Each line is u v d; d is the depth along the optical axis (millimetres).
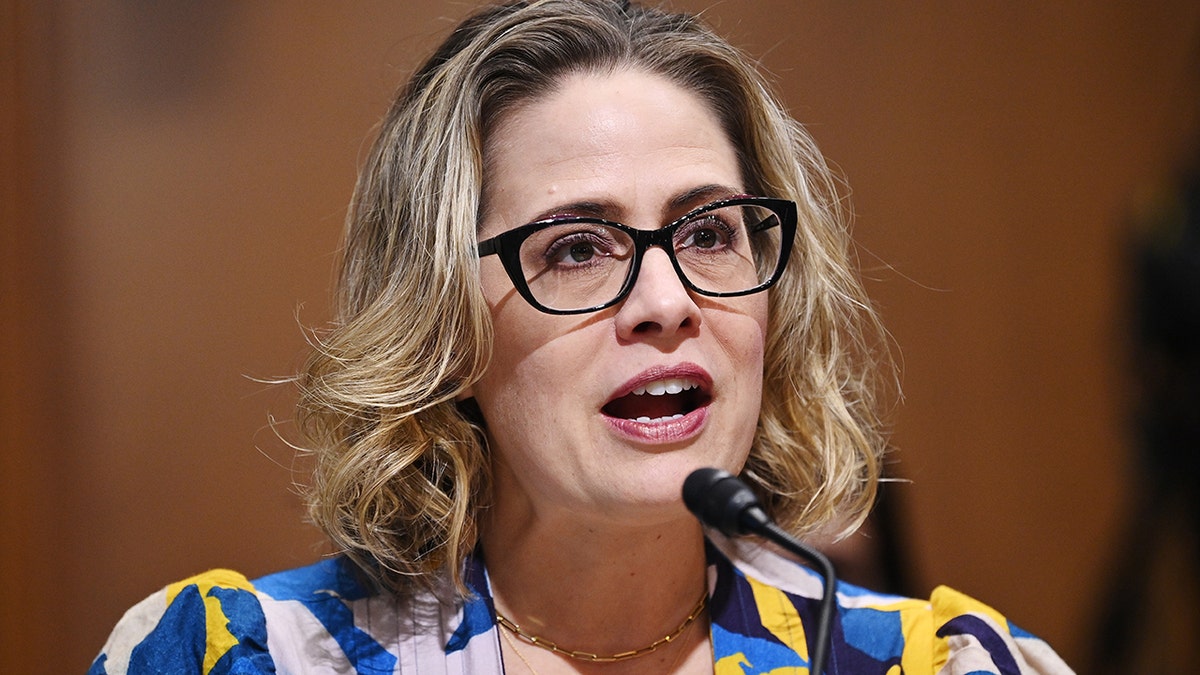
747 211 5371
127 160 9469
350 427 5133
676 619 5129
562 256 4684
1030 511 11531
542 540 4980
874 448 5887
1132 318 11281
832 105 10953
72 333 9375
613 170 4676
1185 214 11109
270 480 9500
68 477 9352
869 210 11125
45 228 9328
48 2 9336
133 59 9492
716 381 4621
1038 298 11586
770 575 5402
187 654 4805
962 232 11406
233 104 9586
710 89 5176
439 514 5043
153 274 9484
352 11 9680
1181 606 11133
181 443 9477
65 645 9281
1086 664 11461
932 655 5145
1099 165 11680
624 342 4555
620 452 4520
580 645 5059
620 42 4977
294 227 9594
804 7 10852
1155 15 11891
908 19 11273
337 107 9656
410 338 4977
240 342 9539
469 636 5016
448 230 4875
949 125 11375
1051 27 11695
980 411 11469
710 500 3746
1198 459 10844
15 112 9234
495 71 4902
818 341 5516
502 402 4781
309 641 4957
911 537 8219
